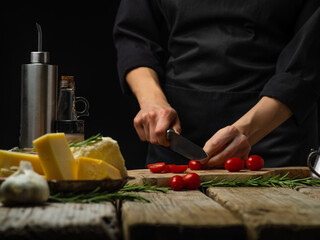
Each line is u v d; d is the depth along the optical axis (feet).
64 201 3.17
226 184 4.30
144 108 5.85
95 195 3.27
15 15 10.80
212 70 6.31
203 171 5.02
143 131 5.86
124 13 7.03
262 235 2.51
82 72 11.07
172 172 4.90
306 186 4.30
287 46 6.06
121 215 3.05
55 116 4.87
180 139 5.35
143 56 6.62
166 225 2.50
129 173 4.91
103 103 11.12
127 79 6.63
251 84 6.25
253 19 6.18
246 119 5.63
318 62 5.85
